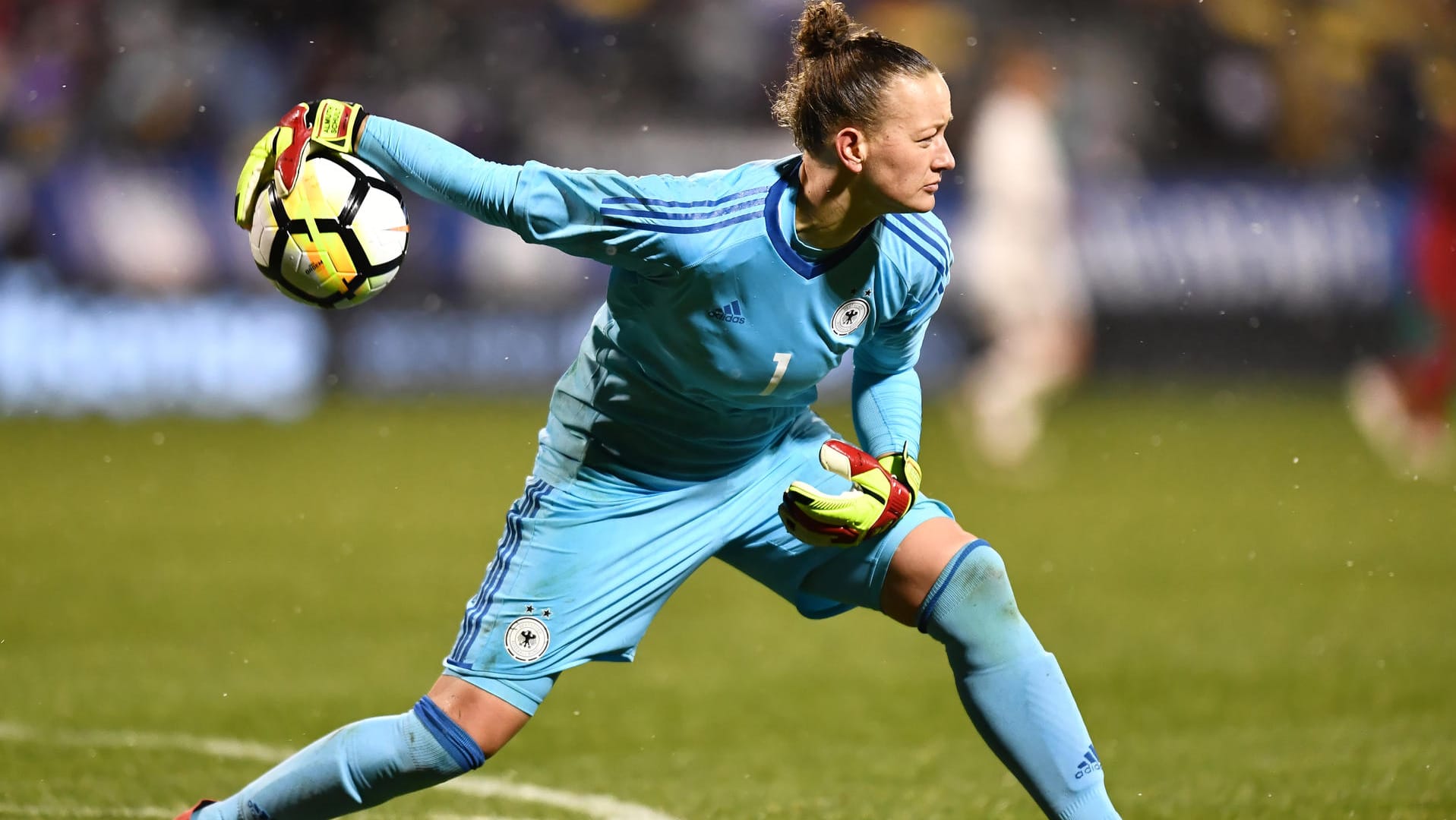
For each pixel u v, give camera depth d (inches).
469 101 2434.8
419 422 2076.8
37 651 943.7
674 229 463.8
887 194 465.7
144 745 736.3
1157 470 1792.6
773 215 471.8
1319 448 1939.0
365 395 2242.9
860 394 559.5
